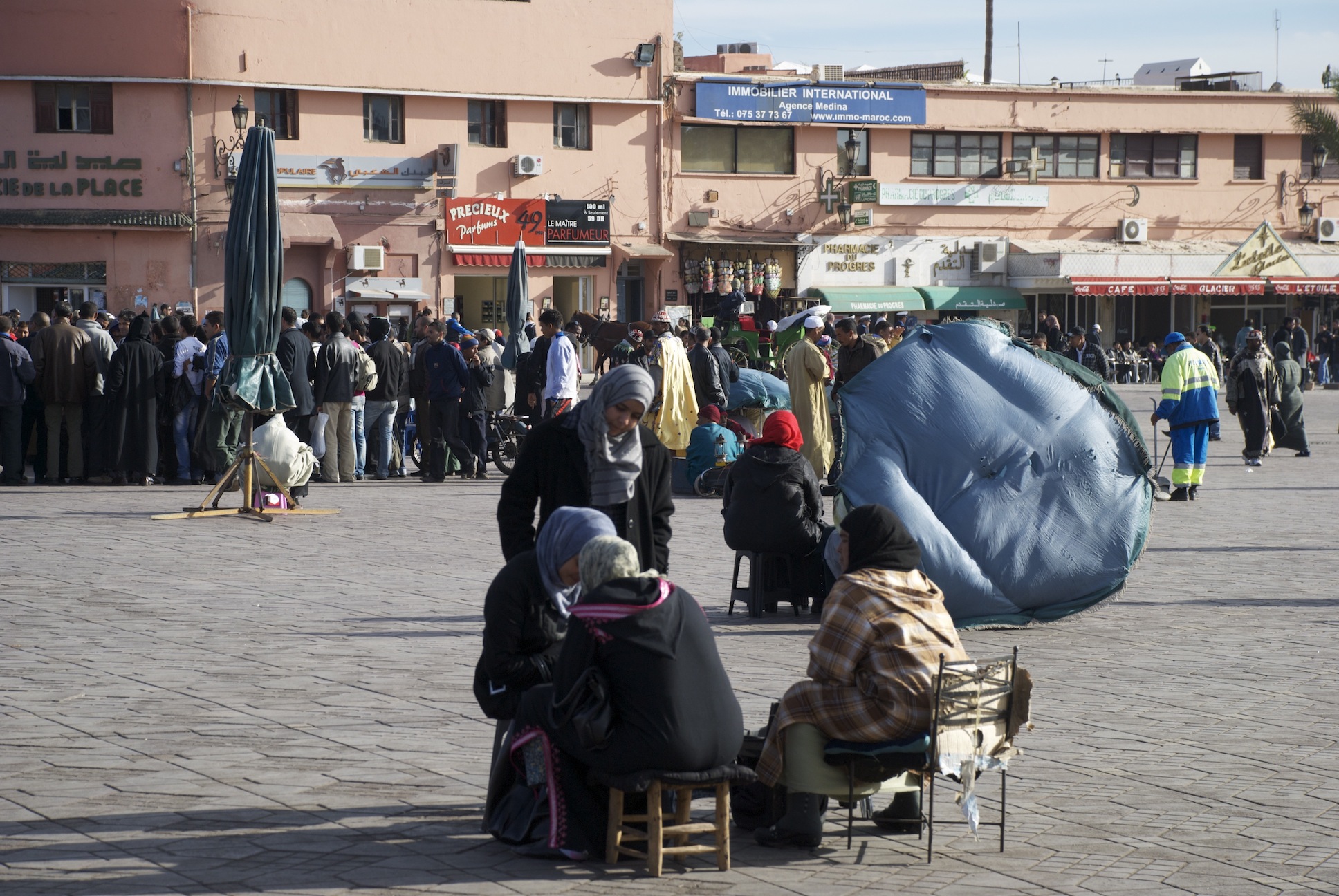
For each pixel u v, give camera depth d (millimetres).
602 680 4957
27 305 35344
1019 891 4918
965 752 5246
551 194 40125
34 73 34719
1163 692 8023
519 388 18906
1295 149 48656
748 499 10031
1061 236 46438
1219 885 5000
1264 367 22469
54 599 9875
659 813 5008
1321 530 15164
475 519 14805
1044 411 10500
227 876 4801
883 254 44469
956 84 44781
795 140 43219
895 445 10391
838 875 5078
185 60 35625
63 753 6223
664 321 19250
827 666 5348
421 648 8594
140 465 17312
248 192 14414
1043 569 9969
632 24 40719
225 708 7062
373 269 37875
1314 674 8516
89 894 4602
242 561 11750
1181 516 16344
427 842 5227
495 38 39094
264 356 14641
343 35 37375
